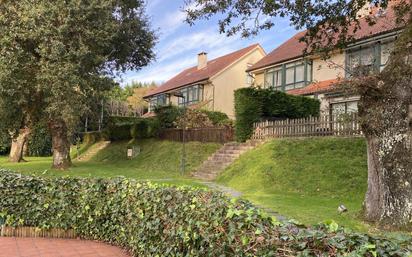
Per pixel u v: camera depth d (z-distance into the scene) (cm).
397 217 810
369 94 849
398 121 827
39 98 2167
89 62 2039
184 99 4303
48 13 1892
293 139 1755
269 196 1237
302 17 1121
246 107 2075
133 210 621
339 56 2575
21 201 757
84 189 742
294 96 2255
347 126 1627
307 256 283
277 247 309
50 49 1898
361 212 895
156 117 2952
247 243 339
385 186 837
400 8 1048
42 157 4250
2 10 1931
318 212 948
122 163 2694
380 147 848
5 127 2278
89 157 3381
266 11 1094
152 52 2750
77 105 1959
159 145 2742
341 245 275
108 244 702
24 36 1875
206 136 2408
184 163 2169
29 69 1972
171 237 495
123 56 2583
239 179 1598
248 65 4050
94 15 2006
